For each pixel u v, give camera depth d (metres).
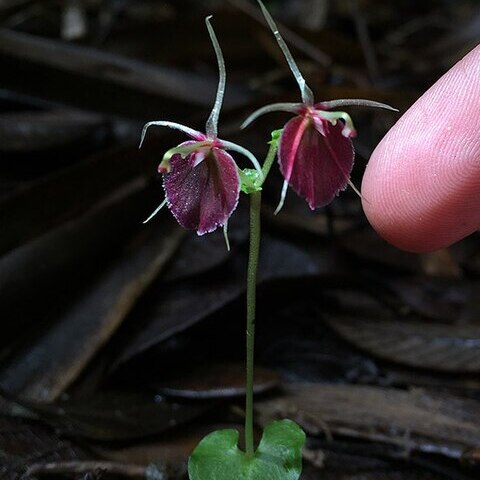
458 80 0.17
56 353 0.19
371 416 0.18
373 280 0.21
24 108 0.22
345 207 0.23
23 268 0.19
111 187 0.20
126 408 0.18
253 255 0.16
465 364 0.19
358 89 0.22
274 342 0.20
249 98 0.23
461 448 0.18
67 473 0.17
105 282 0.19
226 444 0.16
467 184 0.17
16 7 0.24
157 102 0.22
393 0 0.37
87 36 0.25
